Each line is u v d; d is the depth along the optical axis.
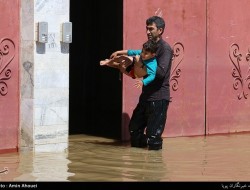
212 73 16.75
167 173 11.83
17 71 13.66
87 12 18.31
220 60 16.88
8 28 13.47
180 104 16.19
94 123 17.59
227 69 17.03
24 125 13.73
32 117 13.66
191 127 16.42
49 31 13.84
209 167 12.52
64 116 14.21
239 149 14.67
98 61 17.97
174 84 16.03
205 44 16.58
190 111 16.38
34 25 13.55
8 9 13.45
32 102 13.63
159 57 13.81
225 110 17.03
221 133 16.98
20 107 13.74
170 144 15.10
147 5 15.50
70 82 19.03
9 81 13.54
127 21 15.20
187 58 16.27
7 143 13.59
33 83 13.60
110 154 13.61
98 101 18.16
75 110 18.91
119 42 16.11
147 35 14.08
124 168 12.16
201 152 14.17
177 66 16.08
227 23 16.97
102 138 15.67
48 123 13.93
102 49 17.69
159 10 15.71
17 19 13.60
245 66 17.42
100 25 17.75
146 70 13.76
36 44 13.60
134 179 11.20
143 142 14.54
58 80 14.07
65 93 14.21
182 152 14.09
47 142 13.95
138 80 15.37
